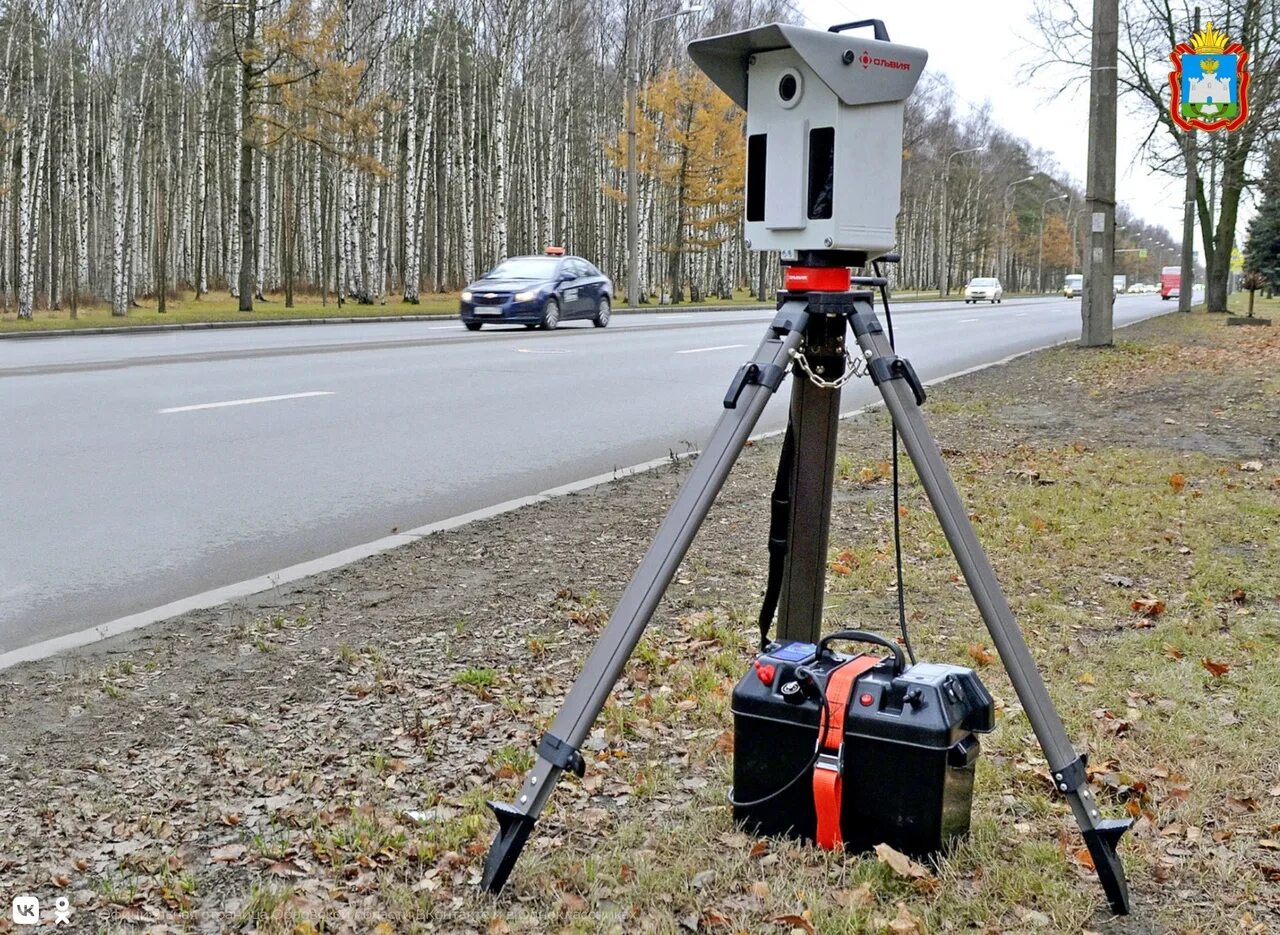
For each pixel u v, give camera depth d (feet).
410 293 143.54
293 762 12.13
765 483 26.89
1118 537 21.43
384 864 10.03
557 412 39.01
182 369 46.55
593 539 21.68
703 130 173.47
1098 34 62.39
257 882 9.80
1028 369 54.29
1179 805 11.02
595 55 214.69
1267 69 57.31
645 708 13.42
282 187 199.00
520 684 14.34
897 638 15.79
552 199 200.23
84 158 177.37
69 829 10.72
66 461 28.19
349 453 30.63
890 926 8.81
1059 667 14.84
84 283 194.39
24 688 14.17
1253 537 21.52
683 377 49.62
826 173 9.75
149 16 184.85
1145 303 235.40
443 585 18.69
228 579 19.61
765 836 10.32
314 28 117.50
